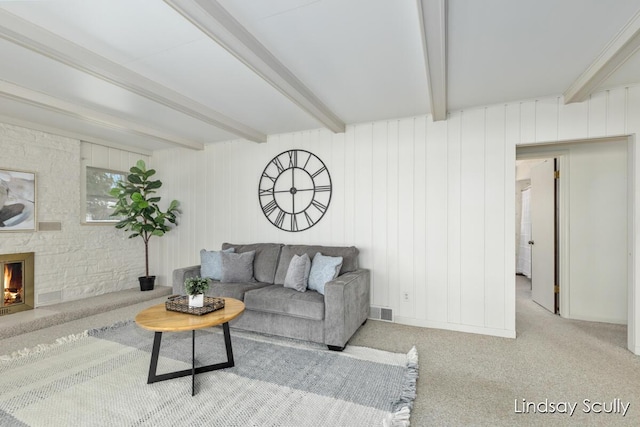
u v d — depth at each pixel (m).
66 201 3.97
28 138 3.60
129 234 4.79
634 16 1.76
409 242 3.38
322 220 3.81
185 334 2.96
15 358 2.46
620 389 2.04
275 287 3.18
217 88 2.73
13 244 3.46
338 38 1.99
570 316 3.54
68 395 1.95
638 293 2.57
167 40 2.00
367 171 3.59
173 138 4.15
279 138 4.09
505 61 2.26
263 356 2.50
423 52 1.98
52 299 3.78
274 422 1.70
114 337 2.89
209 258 3.62
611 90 2.68
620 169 3.34
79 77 2.49
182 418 1.73
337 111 3.27
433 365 2.38
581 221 3.49
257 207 4.22
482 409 1.83
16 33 1.77
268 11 1.72
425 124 3.34
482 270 3.08
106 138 4.31
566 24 1.84
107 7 1.68
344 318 2.59
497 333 3.01
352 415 1.76
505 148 3.02
